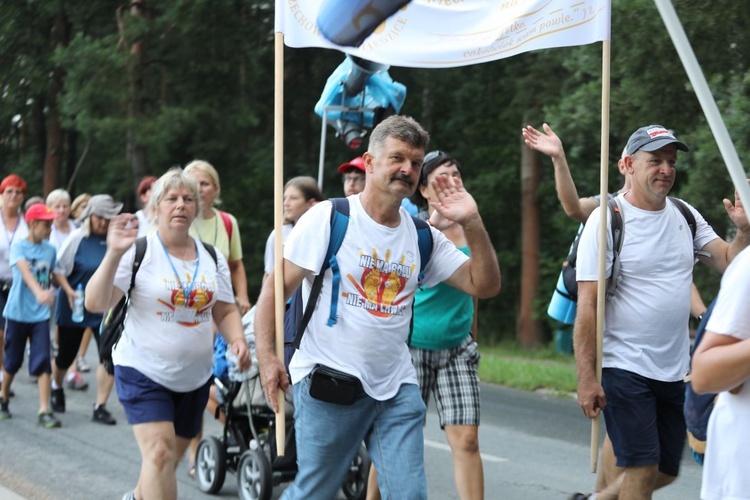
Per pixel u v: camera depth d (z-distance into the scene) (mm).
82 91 38344
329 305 7488
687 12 20750
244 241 44969
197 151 43781
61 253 16734
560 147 10055
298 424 7633
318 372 7418
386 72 15859
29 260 16359
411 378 7770
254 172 45188
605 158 8461
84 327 16969
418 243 7762
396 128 7422
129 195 45500
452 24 8633
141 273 9086
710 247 9023
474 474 9578
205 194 13406
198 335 9219
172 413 9055
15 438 15344
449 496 12320
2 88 48406
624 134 24391
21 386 20156
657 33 21250
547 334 37875
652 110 22578
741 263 5527
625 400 8586
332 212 7508
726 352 5391
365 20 8438
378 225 7539
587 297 8555
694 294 10164
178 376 9094
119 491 12234
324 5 8297
